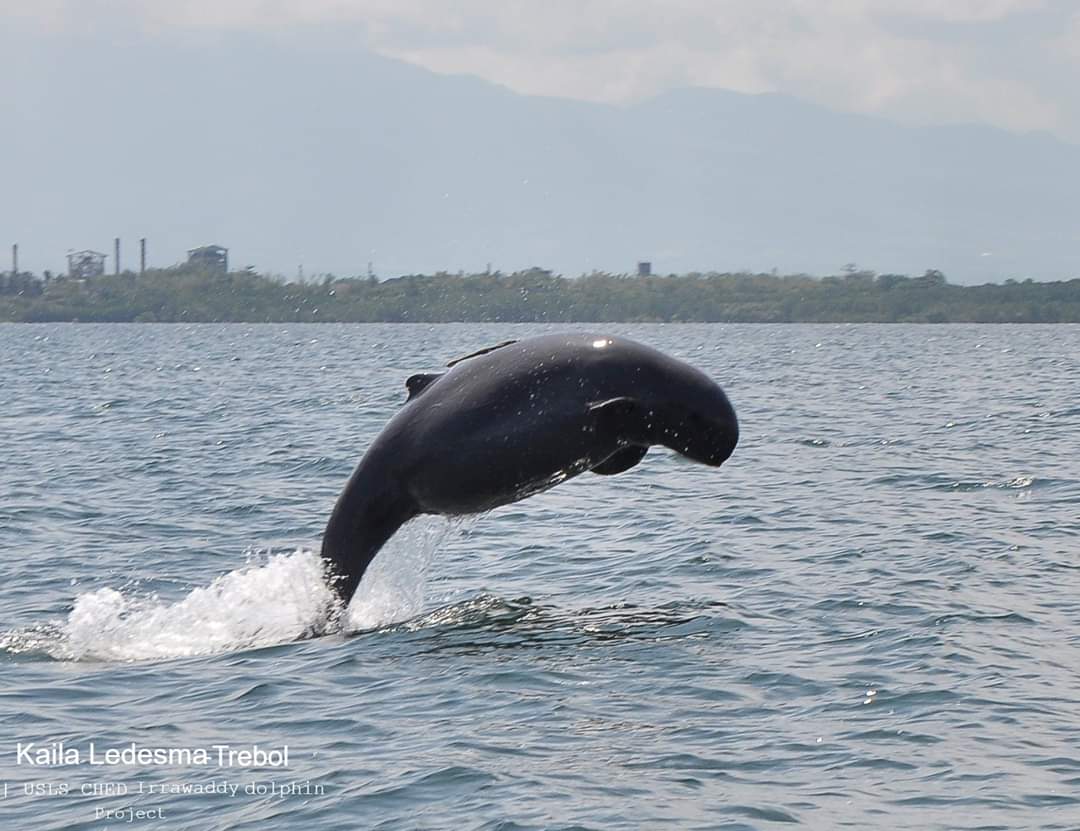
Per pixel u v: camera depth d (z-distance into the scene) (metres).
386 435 50.09
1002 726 42.28
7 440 129.25
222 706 44.66
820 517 78.06
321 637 51.59
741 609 55.81
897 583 60.09
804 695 44.94
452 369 50.31
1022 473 94.88
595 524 76.19
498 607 56.44
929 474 95.50
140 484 95.56
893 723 42.50
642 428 48.50
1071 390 187.25
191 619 54.81
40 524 79.12
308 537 75.06
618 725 42.34
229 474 100.44
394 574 56.12
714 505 82.88
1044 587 59.28
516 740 41.12
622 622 53.84
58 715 44.28
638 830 35.28
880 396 180.38
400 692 45.41
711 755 40.03
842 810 36.56
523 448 48.12
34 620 56.53
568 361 48.66
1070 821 35.94
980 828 35.56
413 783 38.16
